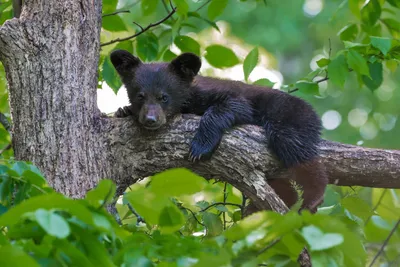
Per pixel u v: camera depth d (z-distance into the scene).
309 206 11.13
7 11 13.23
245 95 12.59
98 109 10.78
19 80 10.31
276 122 11.96
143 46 13.48
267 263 6.84
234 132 10.84
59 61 10.34
